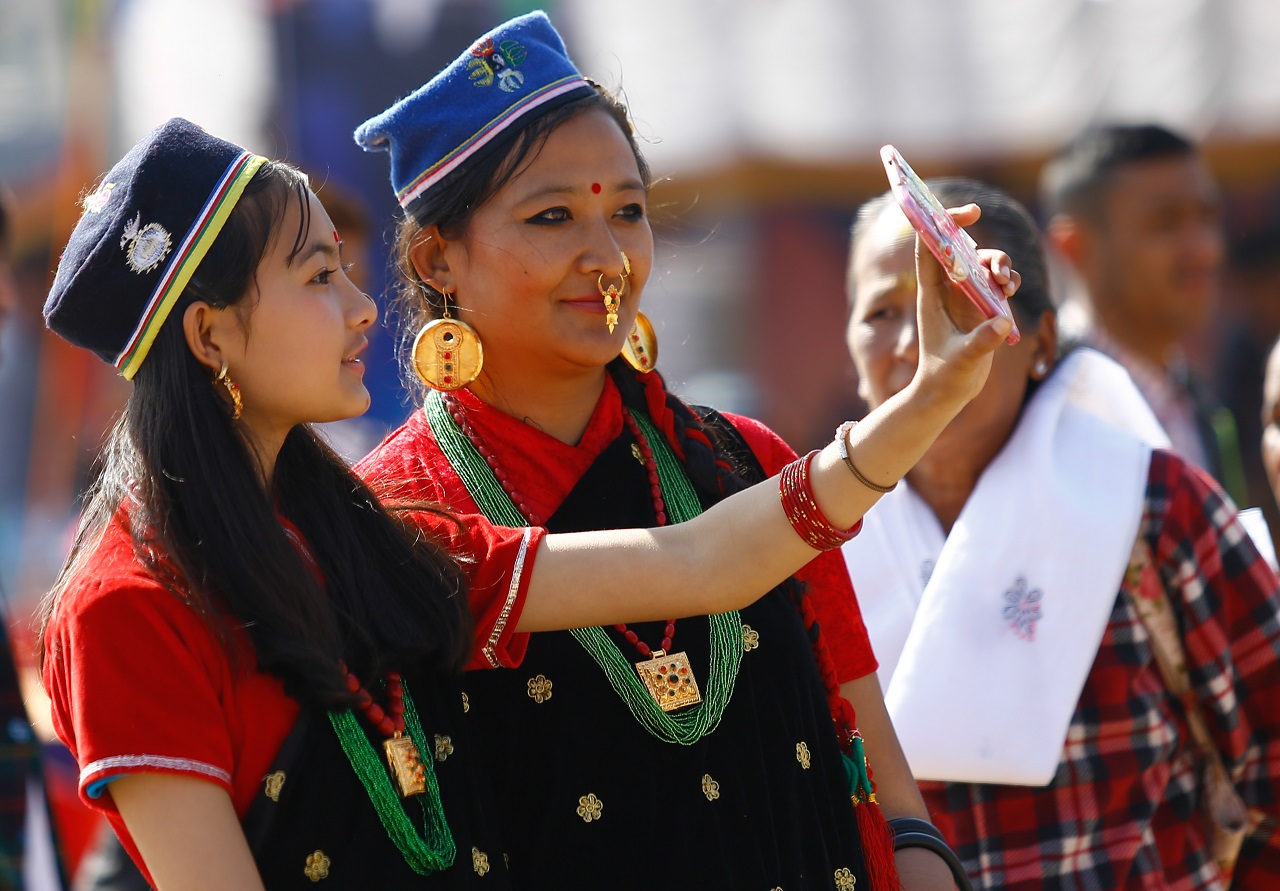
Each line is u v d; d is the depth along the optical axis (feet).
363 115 87.35
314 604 22.81
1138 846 32.04
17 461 94.53
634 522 27.32
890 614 34.68
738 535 24.16
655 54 95.45
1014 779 31.58
